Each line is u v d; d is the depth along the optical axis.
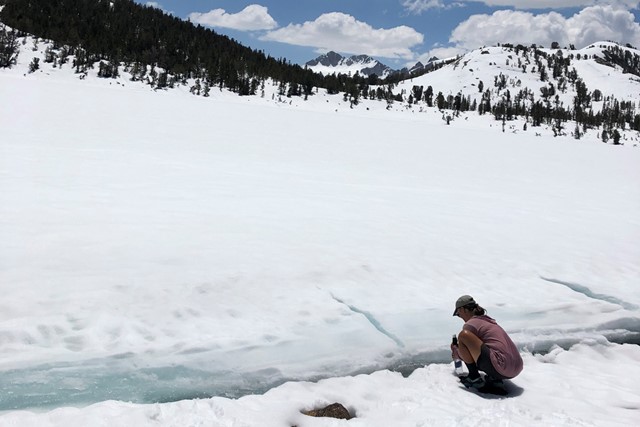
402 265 8.80
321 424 4.06
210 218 11.10
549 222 14.30
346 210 13.53
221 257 8.31
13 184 12.77
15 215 9.77
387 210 14.08
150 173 16.88
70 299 6.20
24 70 104.38
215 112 56.81
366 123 68.62
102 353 5.24
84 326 5.67
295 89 132.50
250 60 155.50
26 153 18.34
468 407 4.46
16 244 8.03
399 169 26.84
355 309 7.01
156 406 4.12
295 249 9.19
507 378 4.80
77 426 3.76
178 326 5.94
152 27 159.00
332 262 8.55
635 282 9.05
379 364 5.70
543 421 3.96
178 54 139.00
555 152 50.28
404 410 4.38
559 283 8.82
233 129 40.59
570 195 21.42
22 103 40.31
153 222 10.26
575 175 30.48
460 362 5.13
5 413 4.10
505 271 9.08
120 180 14.96
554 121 143.75
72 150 20.62
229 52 159.62
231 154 25.83
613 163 41.34
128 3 171.25
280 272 7.84
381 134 52.50
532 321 7.10
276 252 8.88
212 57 142.12
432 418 4.07
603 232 13.28
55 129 27.77
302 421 4.13
